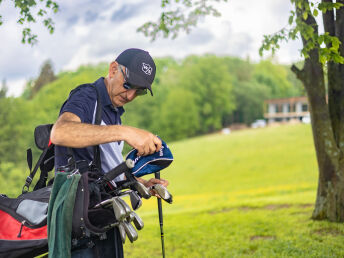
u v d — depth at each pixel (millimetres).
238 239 7359
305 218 8328
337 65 7258
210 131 102188
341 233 6746
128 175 1957
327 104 7477
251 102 111125
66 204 1700
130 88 2008
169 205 22625
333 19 6625
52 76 93688
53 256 1699
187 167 44875
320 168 7625
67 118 1787
